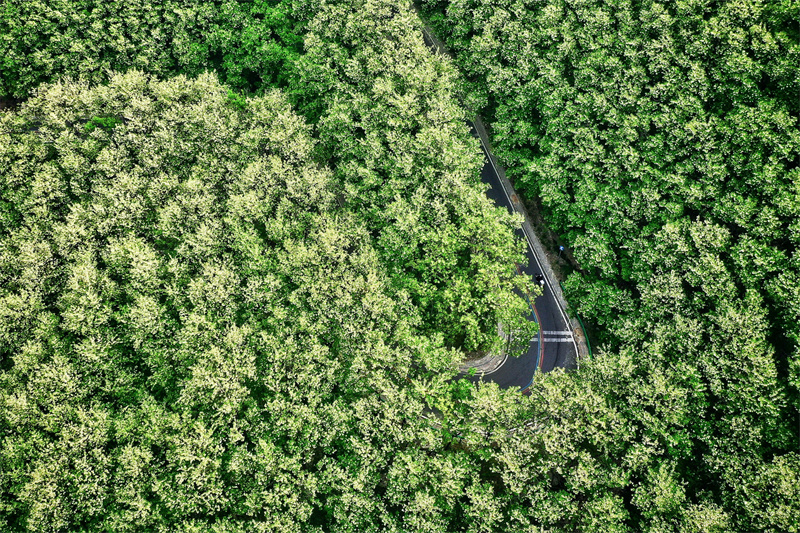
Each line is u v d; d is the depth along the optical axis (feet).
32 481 118.01
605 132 152.97
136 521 116.47
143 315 137.69
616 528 107.65
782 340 126.11
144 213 165.17
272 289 142.00
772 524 104.68
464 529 119.03
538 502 112.88
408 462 113.29
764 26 135.74
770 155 130.41
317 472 122.52
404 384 133.28
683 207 139.13
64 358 137.80
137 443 130.41
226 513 125.59
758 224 127.03
